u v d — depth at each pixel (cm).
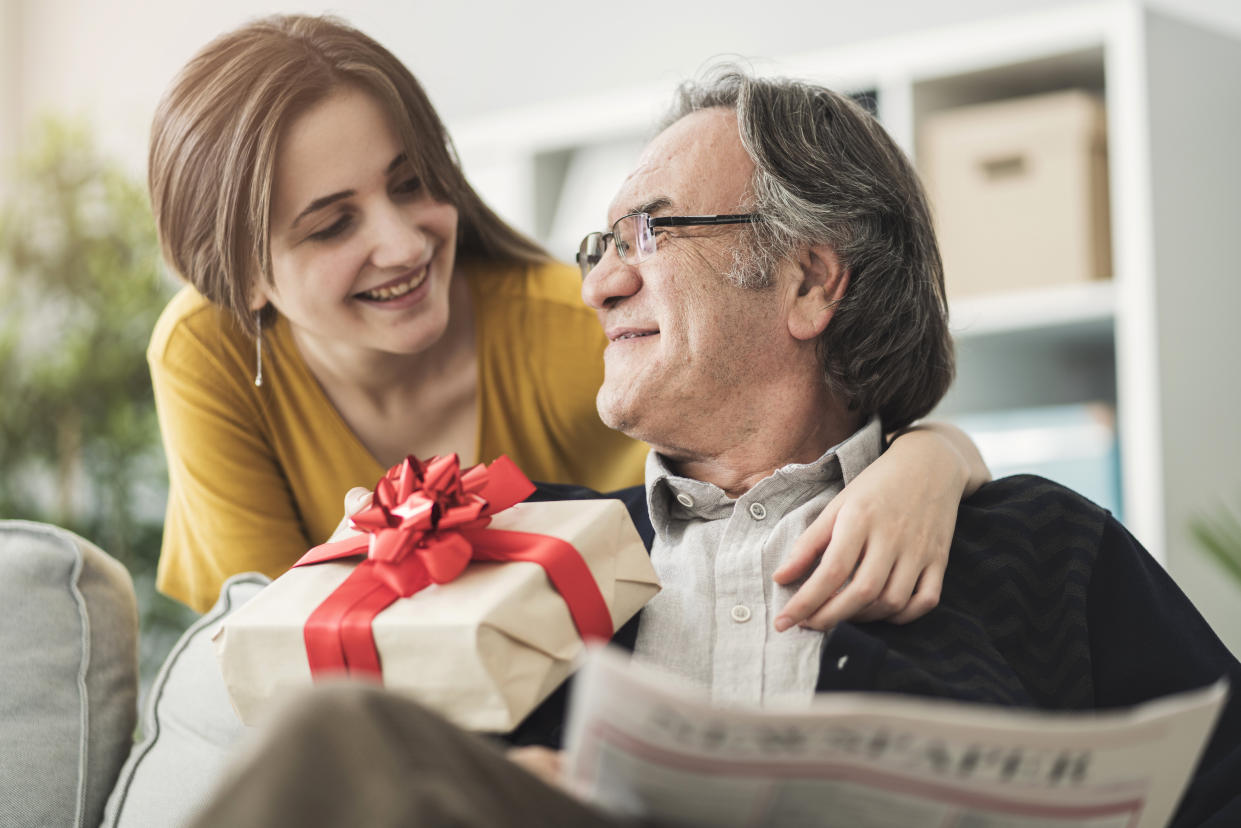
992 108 232
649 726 61
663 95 266
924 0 266
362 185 136
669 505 115
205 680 121
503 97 324
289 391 156
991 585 104
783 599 102
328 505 160
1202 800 95
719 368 111
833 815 65
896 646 98
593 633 90
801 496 110
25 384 322
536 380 158
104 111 384
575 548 91
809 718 59
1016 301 229
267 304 152
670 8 299
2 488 327
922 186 124
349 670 86
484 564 91
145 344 320
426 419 160
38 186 335
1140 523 212
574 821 62
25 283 330
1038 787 64
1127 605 106
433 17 334
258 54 134
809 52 281
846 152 117
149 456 322
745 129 115
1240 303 230
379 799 54
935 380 122
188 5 371
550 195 291
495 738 91
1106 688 103
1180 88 223
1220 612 216
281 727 57
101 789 121
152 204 144
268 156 132
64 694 121
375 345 144
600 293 114
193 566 167
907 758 62
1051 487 113
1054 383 257
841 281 114
